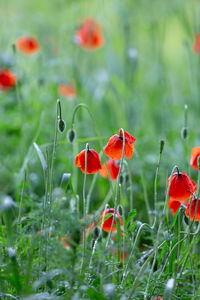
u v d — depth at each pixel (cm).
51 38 1405
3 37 1300
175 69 1664
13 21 1444
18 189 671
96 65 1442
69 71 1213
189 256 559
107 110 1183
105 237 658
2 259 520
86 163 503
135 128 1168
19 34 1321
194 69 1360
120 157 516
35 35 1439
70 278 496
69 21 1455
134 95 1304
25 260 522
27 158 706
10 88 1049
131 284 515
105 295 450
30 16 1462
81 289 446
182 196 504
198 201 518
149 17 1427
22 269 488
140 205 841
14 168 869
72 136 577
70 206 591
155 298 523
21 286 467
